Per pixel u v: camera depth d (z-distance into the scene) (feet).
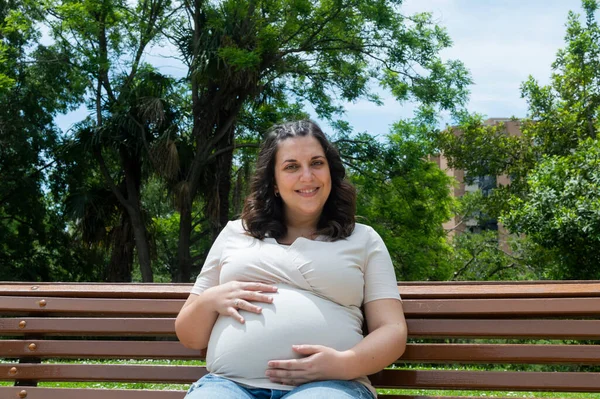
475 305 6.69
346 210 7.16
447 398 6.75
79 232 54.90
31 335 7.36
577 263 43.29
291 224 7.25
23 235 65.82
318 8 54.34
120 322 7.09
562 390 6.43
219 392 5.82
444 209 66.13
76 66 54.70
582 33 59.36
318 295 6.42
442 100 55.36
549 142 60.34
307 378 5.89
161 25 54.75
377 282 6.59
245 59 44.93
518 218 44.21
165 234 80.43
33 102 61.41
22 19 53.88
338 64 58.29
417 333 6.72
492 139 62.90
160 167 48.21
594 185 40.83
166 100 50.67
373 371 5.99
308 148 7.07
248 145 53.31
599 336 6.41
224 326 6.38
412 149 60.85
